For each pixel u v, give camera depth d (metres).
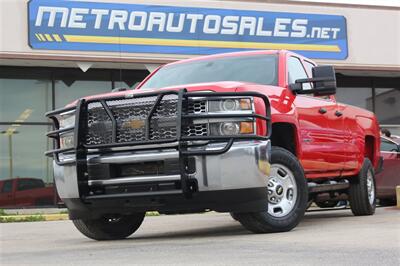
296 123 6.62
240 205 5.59
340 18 17.78
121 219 6.71
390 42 18.27
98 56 15.68
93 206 5.88
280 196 6.18
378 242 5.24
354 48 17.91
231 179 5.43
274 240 5.49
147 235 7.19
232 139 5.45
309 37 17.45
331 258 4.37
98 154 5.79
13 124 16.47
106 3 15.77
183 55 16.31
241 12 16.81
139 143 5.55
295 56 7.54
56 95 16.83
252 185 5.51
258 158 5.49
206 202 5.54
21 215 13.35
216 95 5.54
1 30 15.07
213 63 7.37
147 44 16.05
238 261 4.32
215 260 4.40
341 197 8.96
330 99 7.90
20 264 4.64
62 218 12.61
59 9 15.45
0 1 15.09
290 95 6.76
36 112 16.69
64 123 6.18
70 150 5.88
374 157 9.23
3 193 16.22
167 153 5.45
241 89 5.78
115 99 5.74
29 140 16.58
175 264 4.27
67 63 15.87
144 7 16.05
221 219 10.10
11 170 16.34
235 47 16.73
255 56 7.27
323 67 6.78
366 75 19.36
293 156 6.32
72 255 5.08
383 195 11.62
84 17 15.60
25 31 15.24
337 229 6.50
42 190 16.52
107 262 4.52
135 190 5.62
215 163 5.41
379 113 19.83
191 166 5.45
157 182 5.51
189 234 6.94
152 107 5.59
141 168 5.64
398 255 4.48
